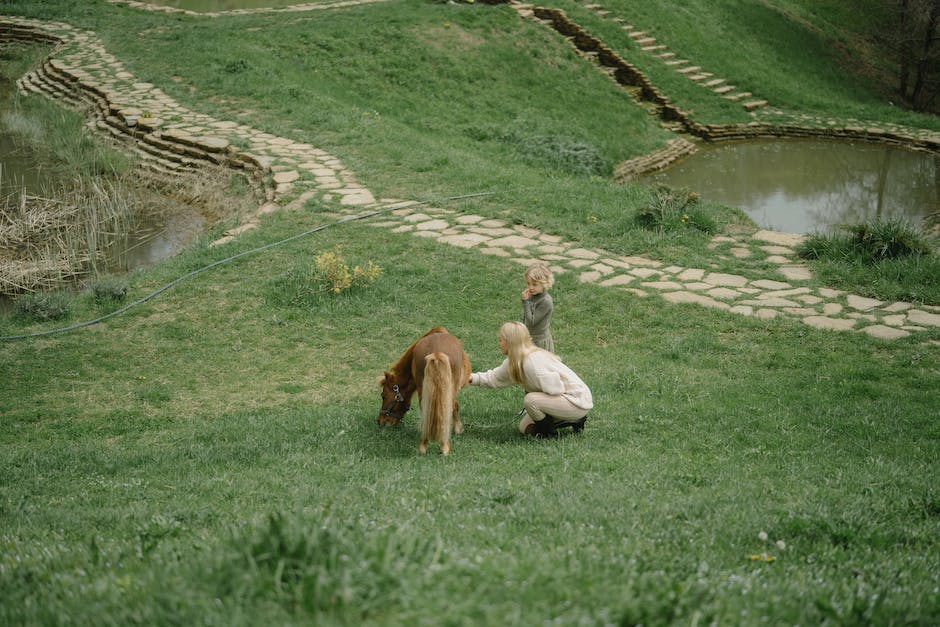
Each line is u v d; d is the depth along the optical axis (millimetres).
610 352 10117
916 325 10406
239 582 3004
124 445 7887
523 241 13531
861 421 7883
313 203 14797
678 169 24312
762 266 12547
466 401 8891
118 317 11258
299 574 3010
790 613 3172
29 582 3504
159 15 30641
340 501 5359
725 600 3174
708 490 5848
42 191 17391
